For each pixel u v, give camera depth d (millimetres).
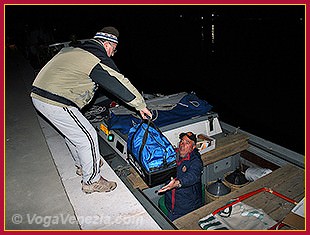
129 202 2697
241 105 10859
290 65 17594
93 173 2727
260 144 3781
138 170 2867
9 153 3605
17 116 4637
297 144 7395
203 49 23344
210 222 2459
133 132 3037
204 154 3490
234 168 4004
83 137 2568
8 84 6328
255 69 16781
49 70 2381
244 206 2609
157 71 16328
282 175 3111
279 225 2342
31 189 2945
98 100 4660
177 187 2922
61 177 3072
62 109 2424
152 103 3924
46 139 3865
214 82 14500
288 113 9828
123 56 19547
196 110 3742
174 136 3475
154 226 2439
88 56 2326
